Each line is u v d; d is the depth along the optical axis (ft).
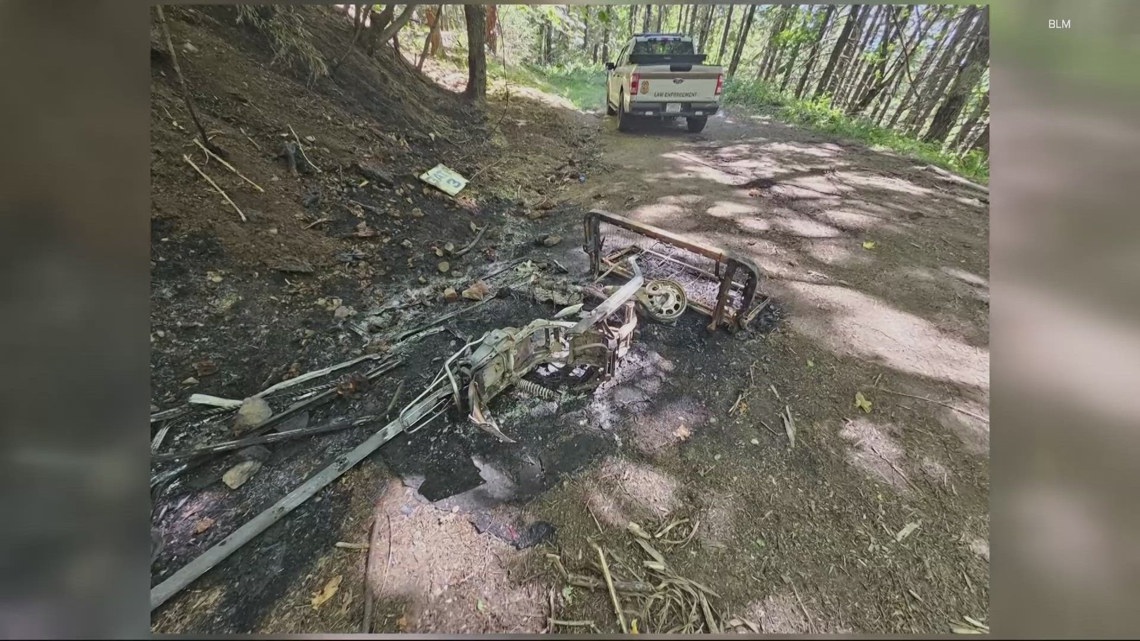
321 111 13.58
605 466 6.90
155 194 9.18
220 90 11.59
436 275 11.27
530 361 8.11
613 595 5.40
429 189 14.02
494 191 15.21
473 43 19.35
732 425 7.54
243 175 10.63
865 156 18.93
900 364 8.65
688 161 18.12
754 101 25.70
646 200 15.03
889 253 11.99
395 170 13.84
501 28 23.70
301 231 10.71
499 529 6.09
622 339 8.52
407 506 6.35
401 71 18.13
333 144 13.05
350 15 16.87
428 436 7.25
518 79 24.29
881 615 5.26
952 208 14.33
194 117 10.07
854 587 5.52
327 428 7.29
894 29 22.25
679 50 20.22
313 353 8.71
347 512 6.26
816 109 23.68
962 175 16.99
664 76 18.49
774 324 9.66
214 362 8.13
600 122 22.21
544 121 20.90
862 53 24.21
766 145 19.95
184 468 6.64
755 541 5.98
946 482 6.64
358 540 5.97
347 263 10.69
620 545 5.92
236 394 7.85
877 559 5.79
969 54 18.79
